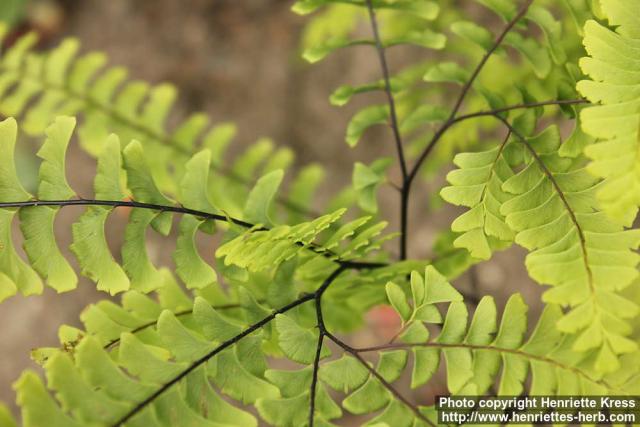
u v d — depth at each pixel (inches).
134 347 12.5
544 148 12.9
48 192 13.0
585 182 12.6
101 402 12.1
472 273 17.7
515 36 13.8
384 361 12.7
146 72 28.1
